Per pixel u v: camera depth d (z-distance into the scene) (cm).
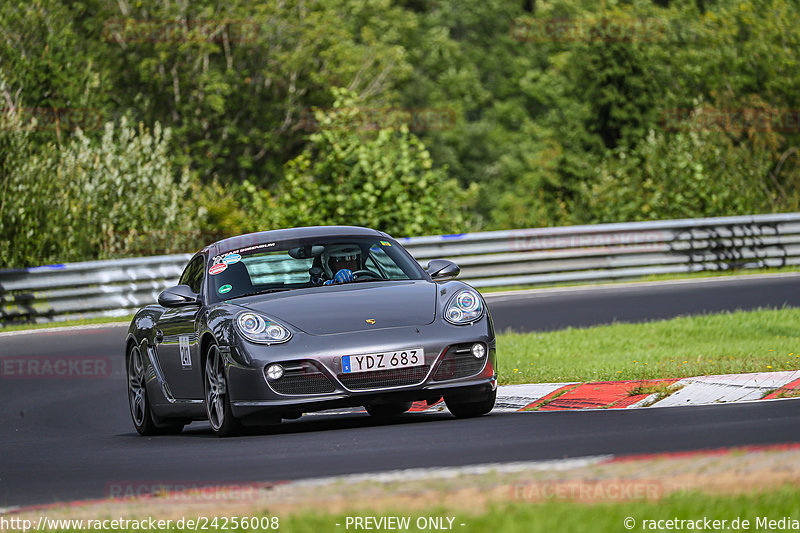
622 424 2480
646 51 16262
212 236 9500
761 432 2159
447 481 1761
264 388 2681
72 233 8538
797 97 15138
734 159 10681
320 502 1655
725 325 4922
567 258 7900
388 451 2280
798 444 1908
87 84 13650
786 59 15288
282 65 16675
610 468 1777
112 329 6272
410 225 8800
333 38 17425
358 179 8919
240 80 16400
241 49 16812
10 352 5541
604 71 16100
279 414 2709
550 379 3566
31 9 13412
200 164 16162
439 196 9238
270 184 17075
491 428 2566
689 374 3359
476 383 2769
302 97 17238
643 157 11431
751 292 6575
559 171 16200
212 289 3055
